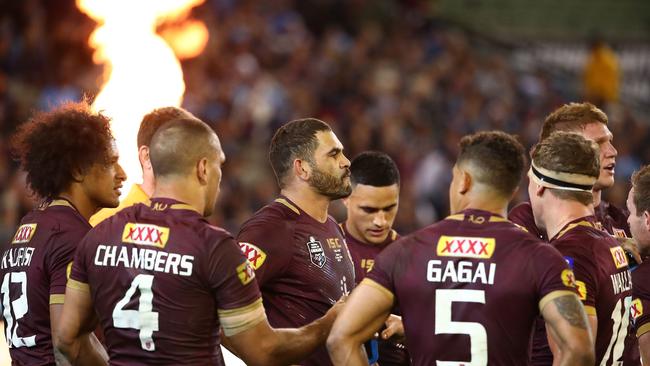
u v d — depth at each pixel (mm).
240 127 24266
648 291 7273
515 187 6285
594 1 40094
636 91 34281
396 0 35969
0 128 21344
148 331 6168
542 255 5965
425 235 6219
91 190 7059
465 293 6008
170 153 6391
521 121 29531
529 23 39500
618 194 22281
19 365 6980
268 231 7211
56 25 26781
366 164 8523
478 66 33031
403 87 29203
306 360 7363
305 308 7293
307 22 32344
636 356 7516
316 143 7410
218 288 6199
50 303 6711
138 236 6277
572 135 6754
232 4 29875
